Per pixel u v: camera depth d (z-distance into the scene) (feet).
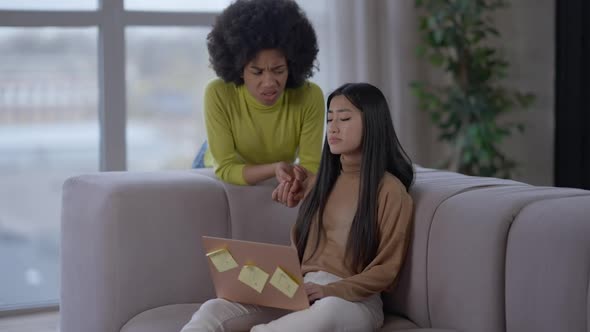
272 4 7.14
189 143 11.53
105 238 6.81
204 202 7.17
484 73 11.52
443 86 12.12
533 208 5.50
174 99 11.37
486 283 5.59
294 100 7.64
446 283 5.94
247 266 5.71
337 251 6.35
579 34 11.71
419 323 6.25
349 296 5.87
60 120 10.84
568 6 11.80
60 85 10.77
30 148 10.76
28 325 9.93
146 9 10.97
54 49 10.67
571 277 4.99
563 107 11.98
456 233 5.89
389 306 6.62
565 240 5.06
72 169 10.98
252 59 7.07
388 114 6.46
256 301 5.83
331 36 11.25
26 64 10.58
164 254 6.97
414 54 11.79
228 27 7.16
